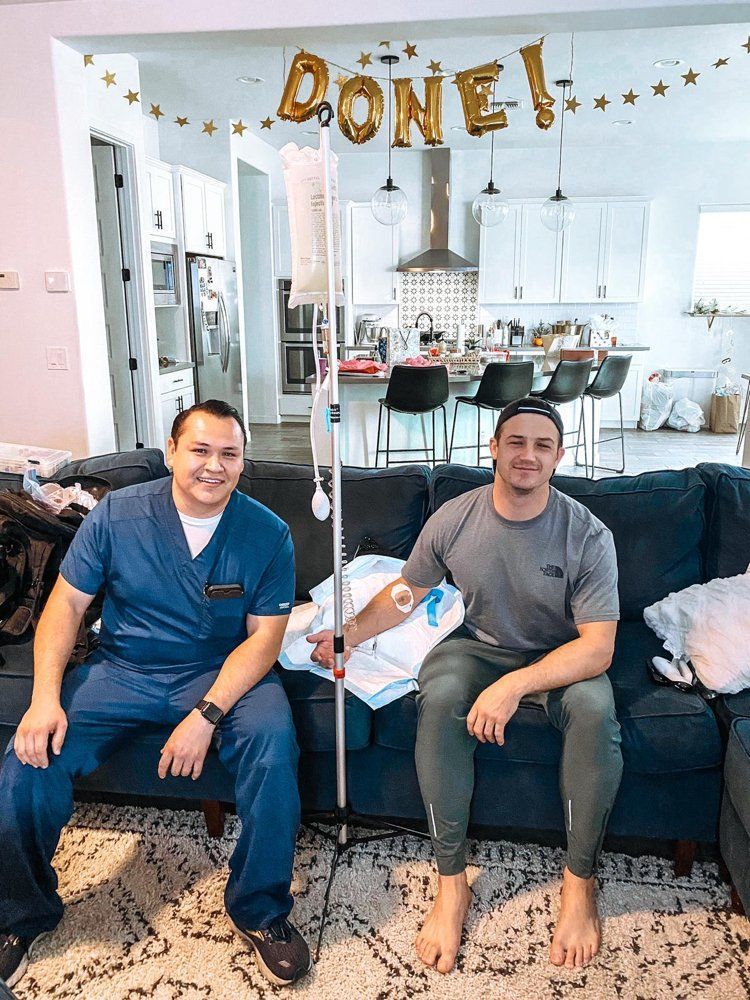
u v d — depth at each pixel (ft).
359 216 26.04
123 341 16.30
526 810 5.75
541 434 5.40
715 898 5.54
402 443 16.67
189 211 19.40
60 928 5.29
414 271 25.50
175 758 5.09
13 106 11.32
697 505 7.05
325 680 5.92
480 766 5.72
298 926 5.30
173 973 4.97
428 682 5.58
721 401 25.43
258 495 7.56
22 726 5.09
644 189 25.45
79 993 4.83
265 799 5.00
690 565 7.03
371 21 10.34
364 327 26.43
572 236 25.17
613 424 26.55
